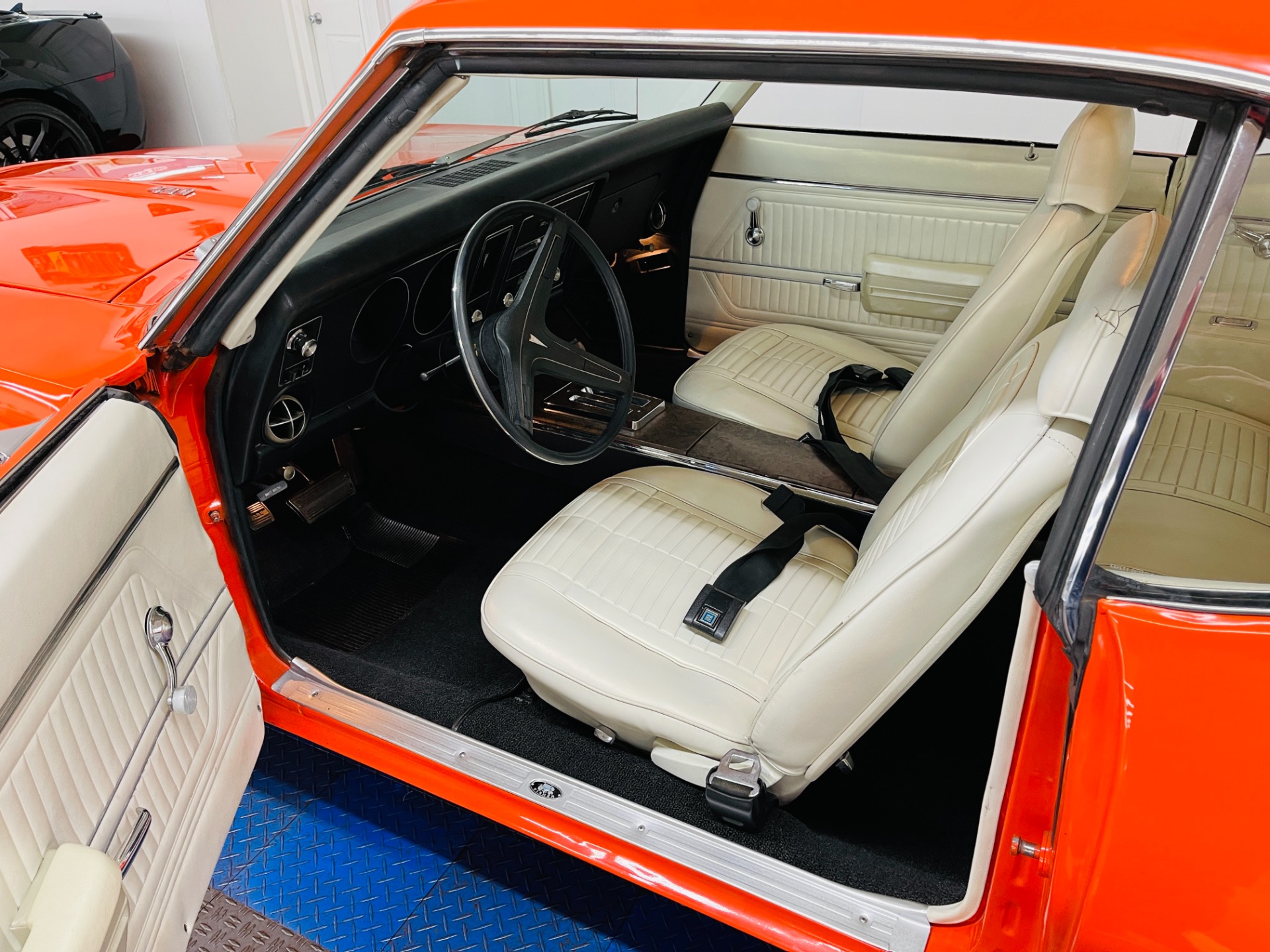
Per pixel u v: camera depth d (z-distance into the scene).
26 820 0.74
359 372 1.78
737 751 1.24
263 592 1.53
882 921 1.11
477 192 1.79
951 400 1.73
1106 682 0.79
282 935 1.53
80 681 0.84
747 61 0.84
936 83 0.78
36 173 2.13
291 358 1.52
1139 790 0.77
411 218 1.64
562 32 0.88
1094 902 0.81
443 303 1.88
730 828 1.29
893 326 2.43
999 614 1.77
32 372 1.22
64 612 0.83
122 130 4.87
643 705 1.29
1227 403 1.16
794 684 1.13
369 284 1.59
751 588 1.40
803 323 2.55
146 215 1.77
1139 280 0.94
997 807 0.95
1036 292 1.58
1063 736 0.90
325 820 1.74
